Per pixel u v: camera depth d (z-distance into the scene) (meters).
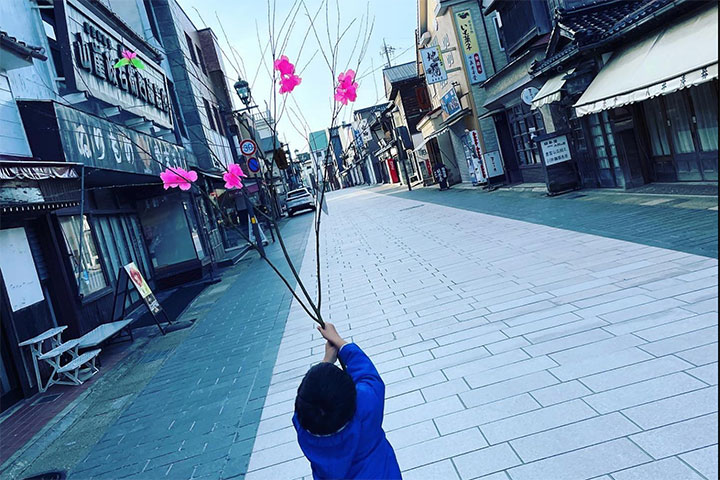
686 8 8.26
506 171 20.09
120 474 4.14
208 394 5.55
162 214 14.89
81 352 8.36
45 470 4.51
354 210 27.50
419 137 33.34
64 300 8.38
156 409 5.46
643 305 4.89
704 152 9.73
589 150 12.76
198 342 8.00
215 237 19.48
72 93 8.96
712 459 2.66
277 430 4.28
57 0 8.70
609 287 5.62
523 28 14.81
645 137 11.42
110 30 10.71
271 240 22.27
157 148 12.52
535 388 3.85
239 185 2.28
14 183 6.58
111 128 9.76
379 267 10.17
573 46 10.57
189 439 4.52
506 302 6.02
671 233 7.12
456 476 3.06
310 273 11.58
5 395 6.51
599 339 4.40
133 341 9.08
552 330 4.85
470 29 19.45
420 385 4.40
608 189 12.36
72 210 9.91
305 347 6.35
